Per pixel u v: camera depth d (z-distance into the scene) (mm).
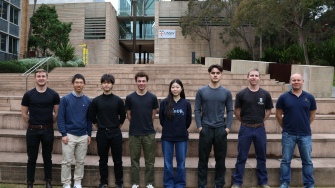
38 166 3869
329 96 6914
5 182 3916
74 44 32219
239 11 18859
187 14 28781
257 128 3490
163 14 32562
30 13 33250
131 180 3602
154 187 3812
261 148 3518
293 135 3465
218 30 31844
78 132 3570
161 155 4367
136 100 3555
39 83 3492
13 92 8625
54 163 3873
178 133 3494
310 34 16203
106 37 31906
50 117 3570
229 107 3477
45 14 22484
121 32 36438
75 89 3594
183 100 3588
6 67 13883
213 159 4242
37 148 3568
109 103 3521
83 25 32219
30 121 3500
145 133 3514
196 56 32094
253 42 30938
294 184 3732
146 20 35344
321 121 4879
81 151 3613
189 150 4340
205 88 3531
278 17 15078
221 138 3389
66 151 3514
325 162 3969
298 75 3436
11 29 19375
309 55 14750
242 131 3547
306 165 3457
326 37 17188
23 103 3510
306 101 3434
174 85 3469
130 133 3547
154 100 3646
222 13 31812
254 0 16516
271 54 19219
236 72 12008
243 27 28766
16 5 19984
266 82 8453
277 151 4305
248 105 3516
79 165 3623
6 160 3965
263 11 15523
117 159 3572
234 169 3766
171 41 32312
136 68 13070
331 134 4703
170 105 3486
